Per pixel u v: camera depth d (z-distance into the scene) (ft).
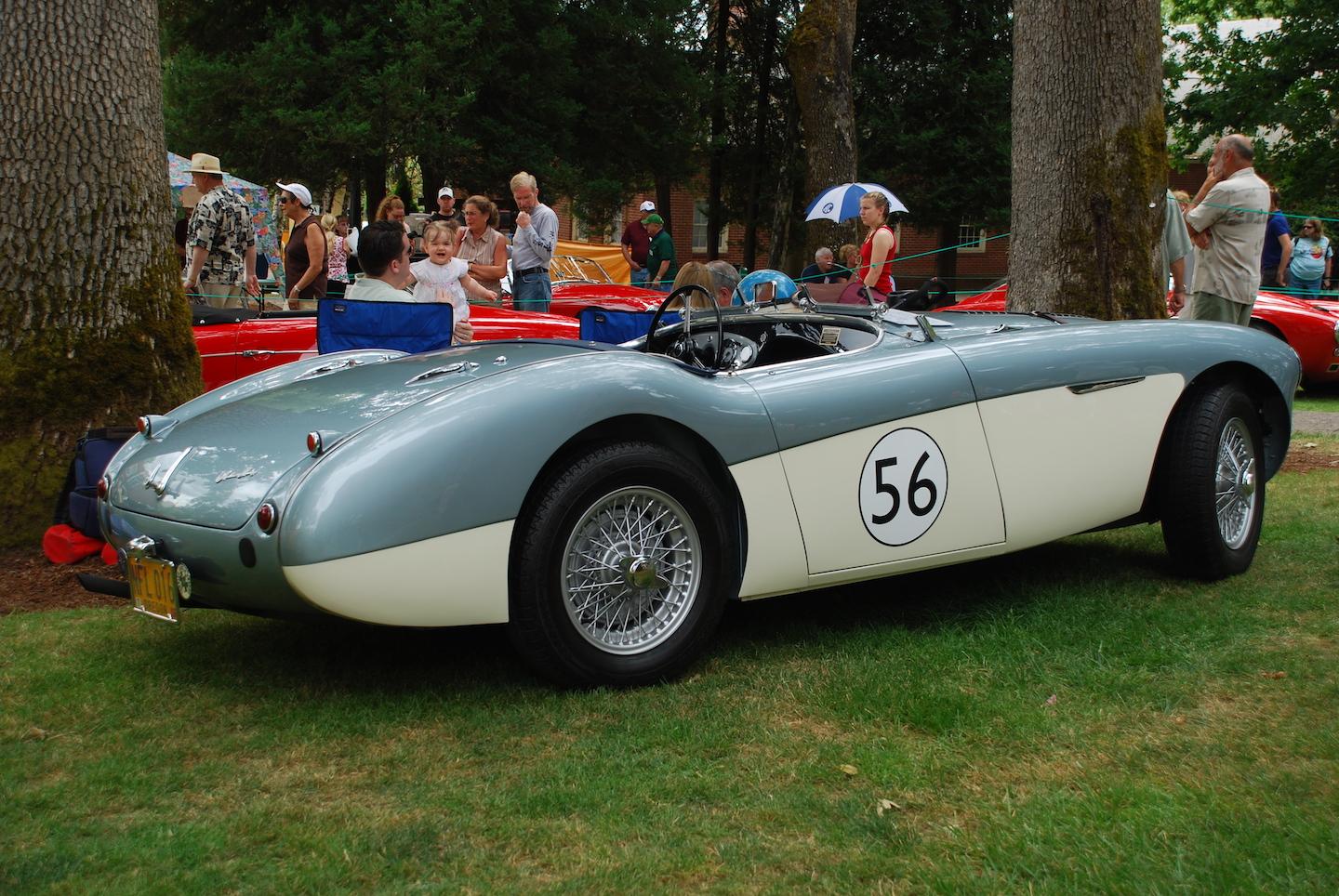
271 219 43.96
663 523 10.89
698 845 7.68
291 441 10.29
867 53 81.41
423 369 11.87
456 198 67.00
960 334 13.43
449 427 9.78
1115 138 22.09
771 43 85.92
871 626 12.47
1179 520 13.61
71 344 16.15
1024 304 23.00
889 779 8.63
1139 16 22.02
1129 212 22.20
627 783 8.61
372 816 8.11
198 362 17.54
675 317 17.52
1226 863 7.18
